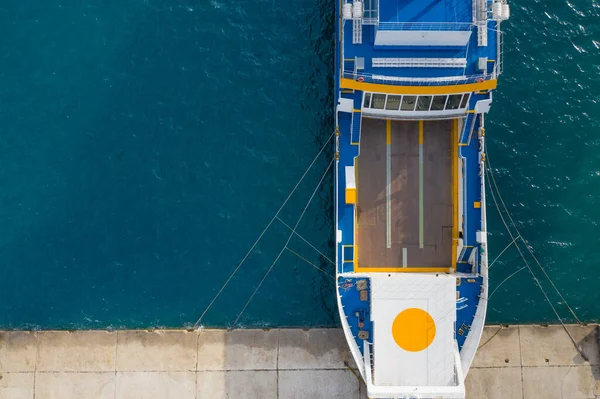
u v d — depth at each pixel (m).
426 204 43.47
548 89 47.03
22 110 47.00
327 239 46.50
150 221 46.59
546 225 46.41
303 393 45.47
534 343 45.84
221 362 45.75
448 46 39.53
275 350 45.78
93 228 46.59
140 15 47.50
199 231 46.56
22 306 46.50
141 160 46.81
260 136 46.91
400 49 39.66
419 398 39.03
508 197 46.44
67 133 46.91
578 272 46.34
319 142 46.78
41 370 45.88
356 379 45.53
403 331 39.81
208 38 47.41
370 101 40.69
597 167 46.53
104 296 46.44
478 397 45.38
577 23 47.06
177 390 45.59
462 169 42.22
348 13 39.28
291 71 47.19
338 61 43.59
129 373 45.75
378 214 43.44
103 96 47.06
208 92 47.06
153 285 46.47
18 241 46.56
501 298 46.34
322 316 46.28
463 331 40.97
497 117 46.84
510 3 47.47
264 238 46.53
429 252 43.31
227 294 46.41
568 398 45.53
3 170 46.84
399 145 43.56
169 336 45.91
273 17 47.47
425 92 39.44
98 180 46.78
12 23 47.38
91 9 47.50
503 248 46.38
